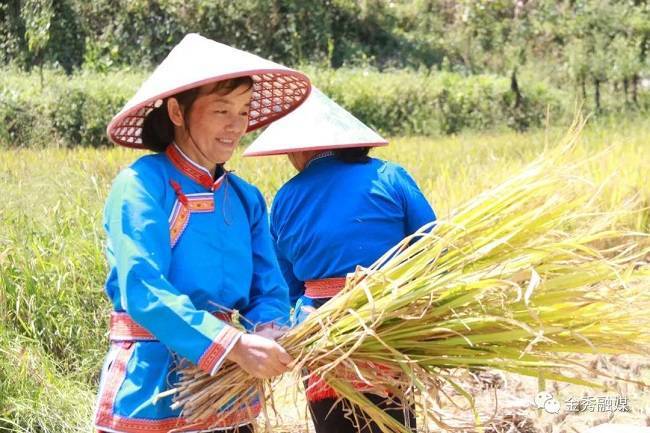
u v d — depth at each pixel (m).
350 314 3.25
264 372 3.04
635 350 3.40
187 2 27.02
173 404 3.11
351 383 3.34
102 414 3.16
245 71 3.15
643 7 26.50
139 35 26.66
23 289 5.95
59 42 26.00
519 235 3.34
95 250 6.32
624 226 8.30
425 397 3.18
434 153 14.73
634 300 3.33
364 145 4.00
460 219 3.34
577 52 25.05
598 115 23.97
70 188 8.39
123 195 3.09
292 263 4.13
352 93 23.31
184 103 3.22
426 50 29.48
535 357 3.33
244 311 3.38
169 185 3.19
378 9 29.83
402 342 3.29
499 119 23.95
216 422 3.18
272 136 4.07
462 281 3.23
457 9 30.14
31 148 17.55
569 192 3.42
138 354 3.15
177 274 3.14
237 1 27.36
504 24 29.11
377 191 3.96
